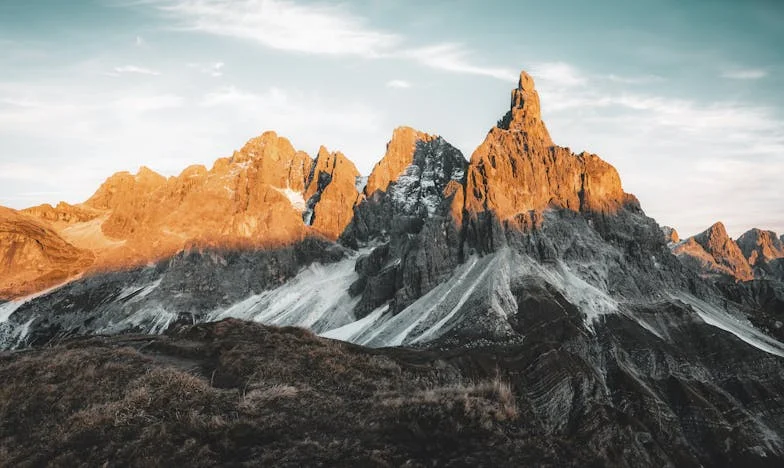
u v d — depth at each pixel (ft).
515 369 409.49
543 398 385.91
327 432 82.58
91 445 83.10
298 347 138.92
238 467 73.82
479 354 421.59
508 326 515.50
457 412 81.97
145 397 94.32
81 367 115.75
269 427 83.41
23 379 108.68
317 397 97.25
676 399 441.27
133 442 81.41
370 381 115.03
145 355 134.10
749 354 494.59
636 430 365.81
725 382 477.36
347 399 100.07
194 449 78.02
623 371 463.01
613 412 377.91
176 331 175.94
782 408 442.50
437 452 75.20
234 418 86.17
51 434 87.51
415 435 78.74
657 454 346.13
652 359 491.72
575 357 437.17
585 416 367.45
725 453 389.60
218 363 125.90
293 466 72.54
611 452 80.53
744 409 442.09
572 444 80.64
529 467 73.05
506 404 86.74
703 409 422.82
